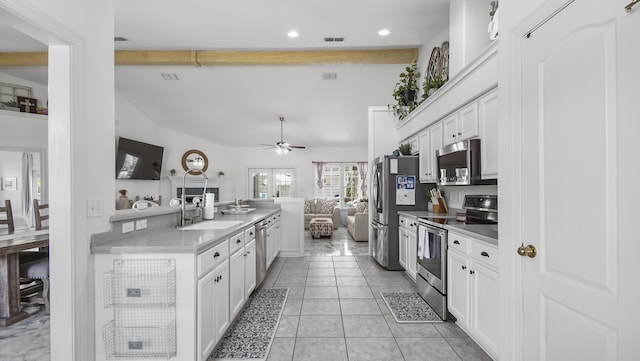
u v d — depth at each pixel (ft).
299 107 20.88
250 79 17.57
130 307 5.28
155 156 23.34
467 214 9.40
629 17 2.88
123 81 17.90
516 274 4.50
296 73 16.96
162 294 5.17
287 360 6.17
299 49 14.64
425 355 6.33
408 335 7.18
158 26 11.86
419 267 9.73
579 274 3.44
